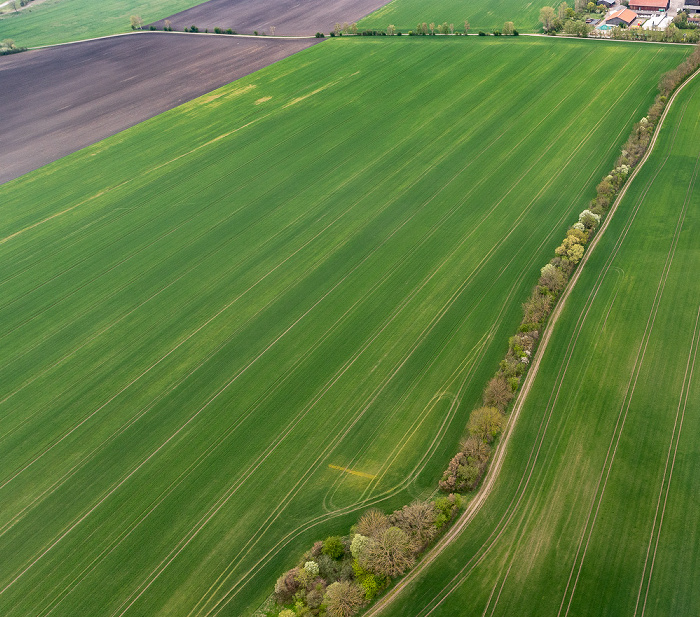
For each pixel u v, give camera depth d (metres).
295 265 99.12
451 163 122.12
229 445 71.56
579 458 65.62
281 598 56.34
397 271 95.25
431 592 55.84
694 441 65.88
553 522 59.94
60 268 104.19
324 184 119.94
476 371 77.06
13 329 92.19
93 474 69.94
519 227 101.81
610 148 120.31
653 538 57.62
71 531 64.38
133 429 74.75
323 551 58.75
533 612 53.38
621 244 95.88
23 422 77.00
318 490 65.56
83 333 90.12
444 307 87.44
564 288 88.56
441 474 65.69
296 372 80.00
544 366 76.88
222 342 85.94
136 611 57.06
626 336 79.62
